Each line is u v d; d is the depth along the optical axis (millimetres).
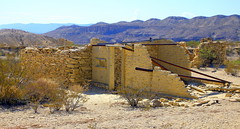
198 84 16328
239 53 40906
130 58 14734
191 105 10172
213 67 27500
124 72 15188
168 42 18234
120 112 9016
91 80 17406
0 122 7152
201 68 26812
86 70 17188
